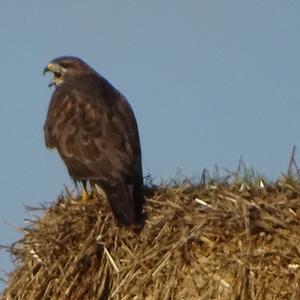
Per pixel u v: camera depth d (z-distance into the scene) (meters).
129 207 13.09
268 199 12.45
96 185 14.32
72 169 14.59
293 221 12.02
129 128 14.85
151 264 12.41
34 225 13.57
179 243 12.21
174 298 12.16
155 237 12.54
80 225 13.22
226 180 13.22
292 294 11.65
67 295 12.90
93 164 14.37
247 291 11.81
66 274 12.91
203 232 12.19
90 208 13.38
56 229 13.25
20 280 13.27
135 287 12.40
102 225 13.03
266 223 11.99
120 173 14.10
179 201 12.74
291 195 12.54
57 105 15.51
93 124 14.80
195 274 12.10
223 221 12.15
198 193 12.85
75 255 12.98
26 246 13.42
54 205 13.79
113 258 12.72
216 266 12.02
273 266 11.80
